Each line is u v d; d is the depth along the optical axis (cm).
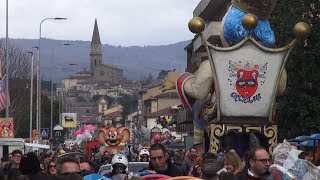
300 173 1102
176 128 8562
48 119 12106
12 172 1142
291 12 3594
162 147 1377
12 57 7869
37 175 1163
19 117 7825
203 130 2961
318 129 3609
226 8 6197
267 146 2636
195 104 2936
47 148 4591
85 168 1742
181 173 1402
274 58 2620
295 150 1128
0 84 4425
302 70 3603
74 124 11050
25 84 8056
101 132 4038
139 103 16100
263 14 2603
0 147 4138
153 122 12706
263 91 2631
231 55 2616
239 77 2622
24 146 4225
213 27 5734
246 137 2734
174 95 13088
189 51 7538
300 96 3597
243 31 2600
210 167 1076
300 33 2588
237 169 1188
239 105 2631
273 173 1107
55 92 18150
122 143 4044
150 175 1242
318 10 3606
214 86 2658
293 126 3650
